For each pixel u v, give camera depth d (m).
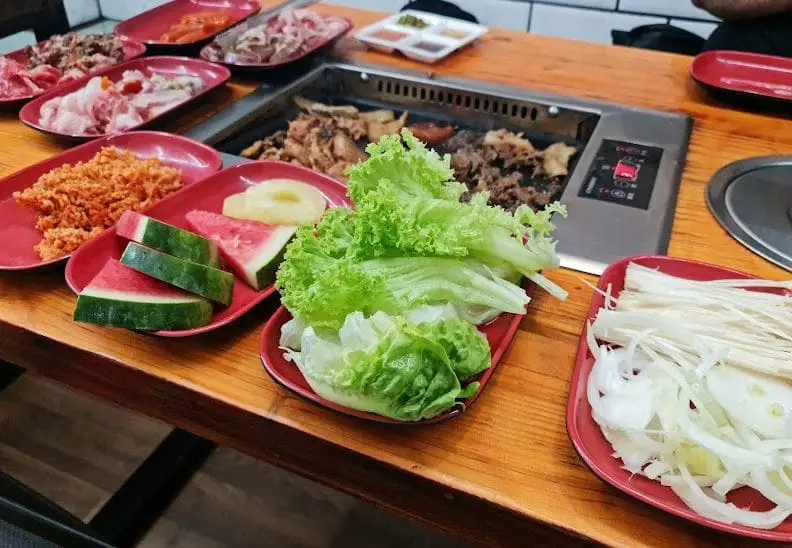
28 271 0.51
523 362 0.44
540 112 0.81
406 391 0.35
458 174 0.73
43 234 0.58
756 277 0.49
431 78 0.86
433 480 0.37
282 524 0.77
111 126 0.73
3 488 0.39
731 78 0.84
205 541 0.75
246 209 0.57
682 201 0.61
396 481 0.39
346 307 0.39
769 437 0.36
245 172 0.63
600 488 0.36
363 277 0.38
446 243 0.41
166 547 0.75
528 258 0.44
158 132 0.70
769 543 0.33
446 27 0.99
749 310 0.43
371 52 0.95
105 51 0.91
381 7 1.52
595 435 0.38
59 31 1.10
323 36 0.93
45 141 0.74
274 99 0.83
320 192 0.61
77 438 0.87
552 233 0.56
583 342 0.42
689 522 0.34
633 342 0.41
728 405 0.37
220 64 0.87
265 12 1.08
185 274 0.46
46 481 0.82
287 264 0.42
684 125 0.73
